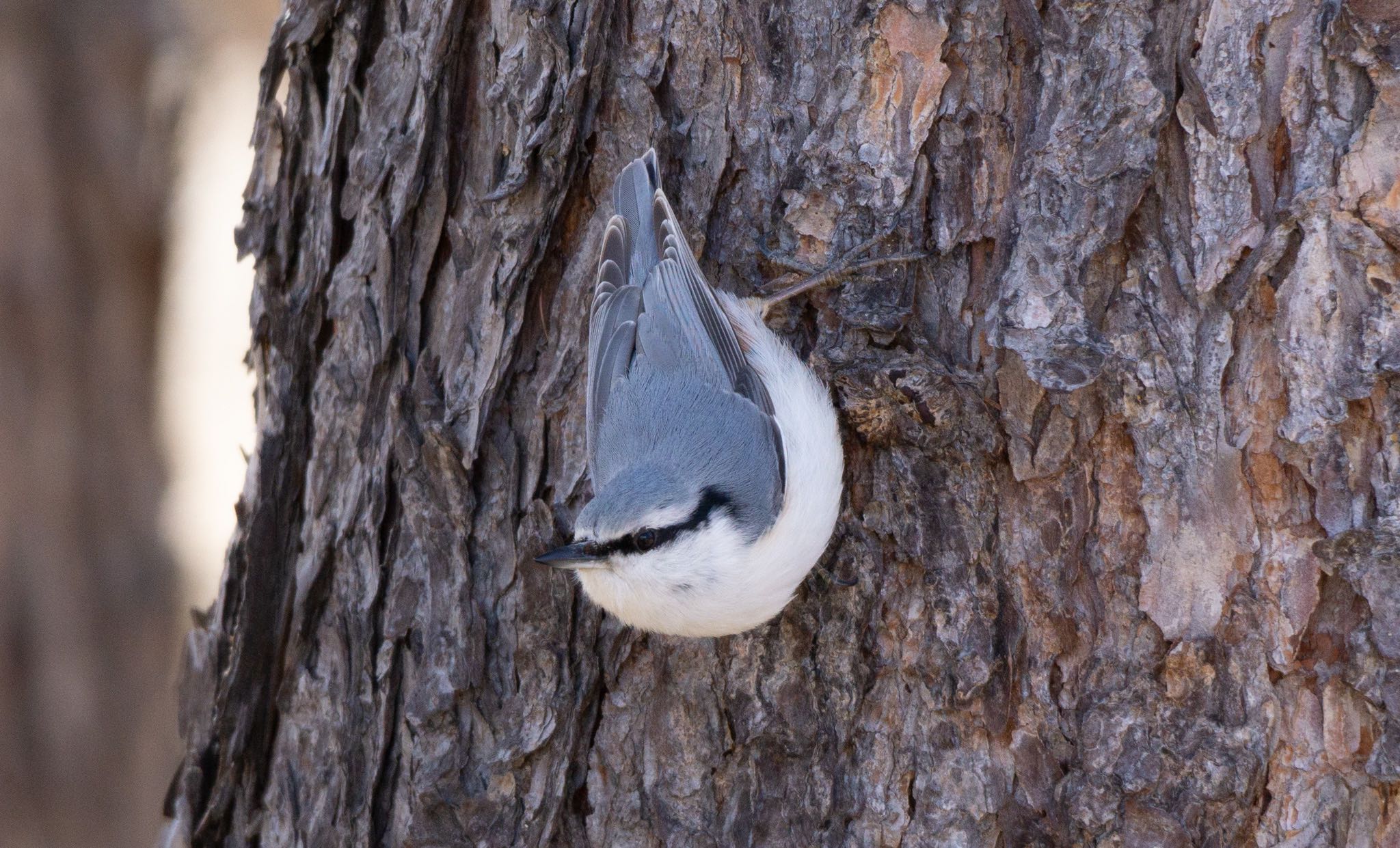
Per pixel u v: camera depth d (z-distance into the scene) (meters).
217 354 14.94
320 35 8.49
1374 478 6.94
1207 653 7.24
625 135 8.00
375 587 8.16
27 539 14.30
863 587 7.77
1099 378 7.23
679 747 7.94
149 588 14.77
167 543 14.80
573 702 8.00
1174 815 7.28
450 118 8.06
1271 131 6.92
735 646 7.87
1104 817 7.35
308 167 8.69
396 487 8.13
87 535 14.53
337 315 8.40
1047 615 7.47
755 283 8.01
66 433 14.40
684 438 7.70
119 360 14.63
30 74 14.02
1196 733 7.27
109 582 14.62
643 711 7.99
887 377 7.43
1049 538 7.45
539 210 7.91
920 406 7.41
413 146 8.03
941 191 7.55
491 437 8.06
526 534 8.04
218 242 14.86
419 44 8.05
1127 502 7.33
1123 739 7.34
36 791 14.36
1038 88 7.25
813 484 7.37
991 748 7.57
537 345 8.14
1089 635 7.43
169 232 14.75
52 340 14.30
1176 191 7.11
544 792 7.97
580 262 8.12
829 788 7.79
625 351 7.93
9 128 13.98
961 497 7.52
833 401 7.73
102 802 14.61
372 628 8.20
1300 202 6.86
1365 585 6.93
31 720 14.37
